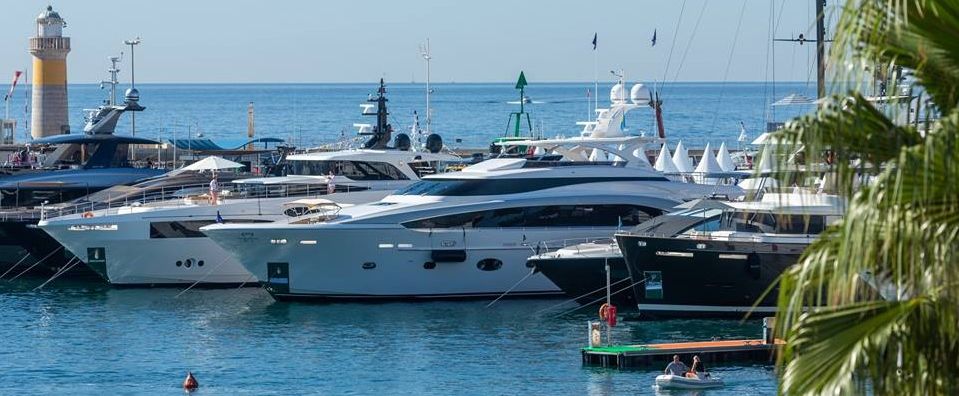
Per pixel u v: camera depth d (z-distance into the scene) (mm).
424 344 161750
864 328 44219
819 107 45094
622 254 172000
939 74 44625
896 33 43594
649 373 143875
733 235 168625
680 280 168500
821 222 165750
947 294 43531
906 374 44438
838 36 43750
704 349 147375
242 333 170500
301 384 142625
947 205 42812
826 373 44219
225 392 139375
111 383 144250
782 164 45219
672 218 173750
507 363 150500
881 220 42469
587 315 178875
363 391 139125
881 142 43906
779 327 46812
